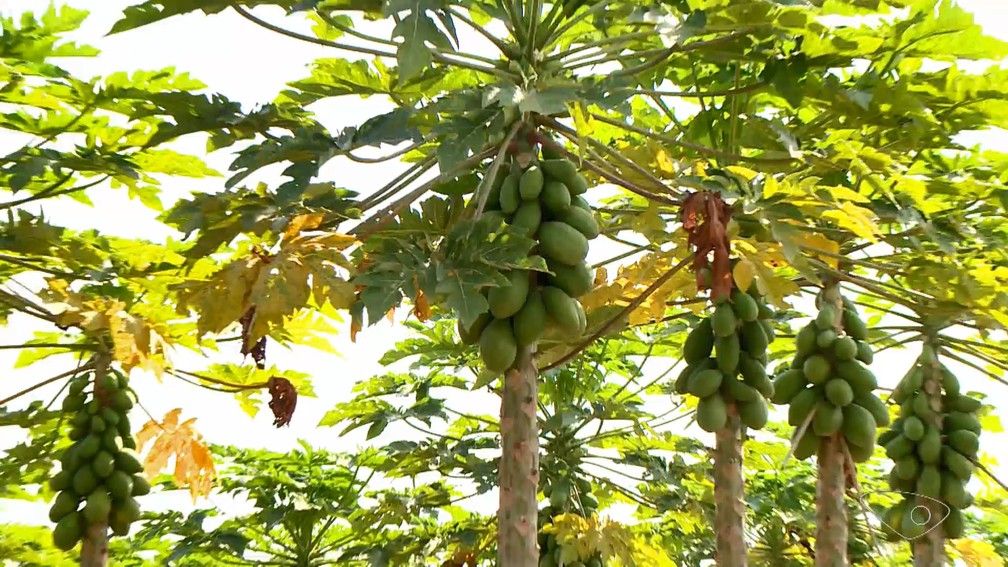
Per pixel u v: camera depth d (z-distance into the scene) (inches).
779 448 459.8
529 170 213.2
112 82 292.4
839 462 281.4
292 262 201.9
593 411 410.0
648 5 240.1
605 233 299.1
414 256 201.5
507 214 215.2
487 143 223.0
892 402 358.0
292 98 287.3
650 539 424.2
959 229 278.7
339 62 279.0
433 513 470.3
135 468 316.5
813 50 266.8
